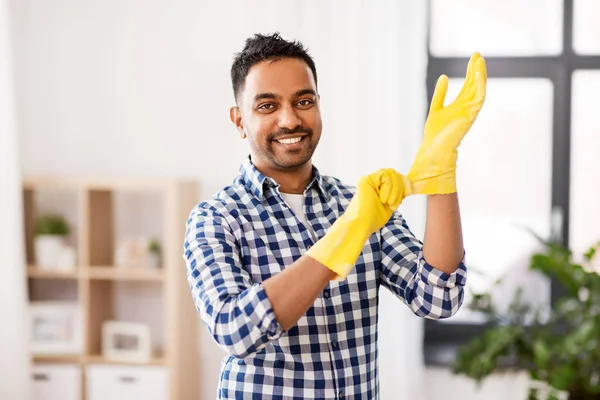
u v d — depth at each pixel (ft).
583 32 10.97
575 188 11.04
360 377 4.40
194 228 4.30
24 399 10.03
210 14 11.07
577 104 11.01
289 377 4.23
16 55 11.41
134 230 11.39
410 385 10.18
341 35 10.42
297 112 4.39
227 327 3.67
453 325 11.20
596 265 10.87
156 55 11.20
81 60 11.32
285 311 3.61
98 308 10.89
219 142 11.15
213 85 11.12
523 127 11.02
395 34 10.28
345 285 4.42
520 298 10.74
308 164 4.66
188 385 10.78
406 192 3.95
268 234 4.42
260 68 4.39
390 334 10.15
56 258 10.73
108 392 10.49
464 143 11.11
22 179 10.47
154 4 11.18
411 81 10.30
